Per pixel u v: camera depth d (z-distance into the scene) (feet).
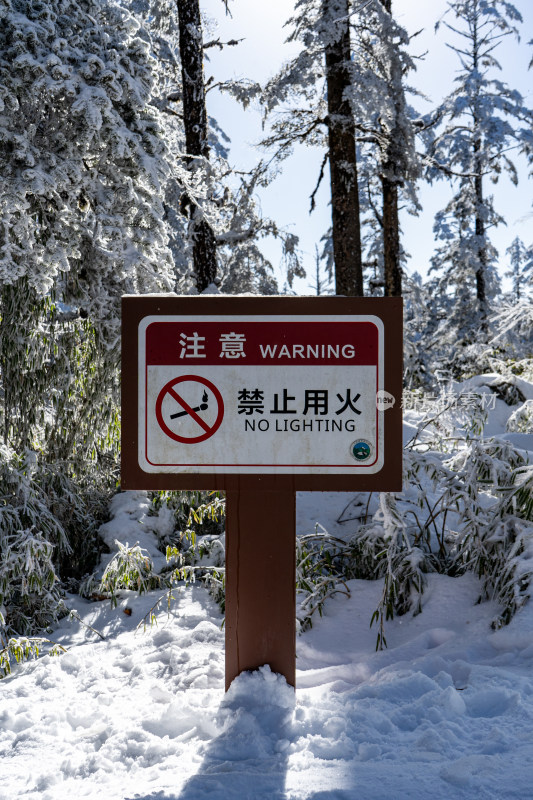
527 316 26.48
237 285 38.52
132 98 17.12
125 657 13.32
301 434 9.66
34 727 10.10
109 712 10.44
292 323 9.61
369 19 30.35
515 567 12.80
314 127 33.01
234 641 9.88
